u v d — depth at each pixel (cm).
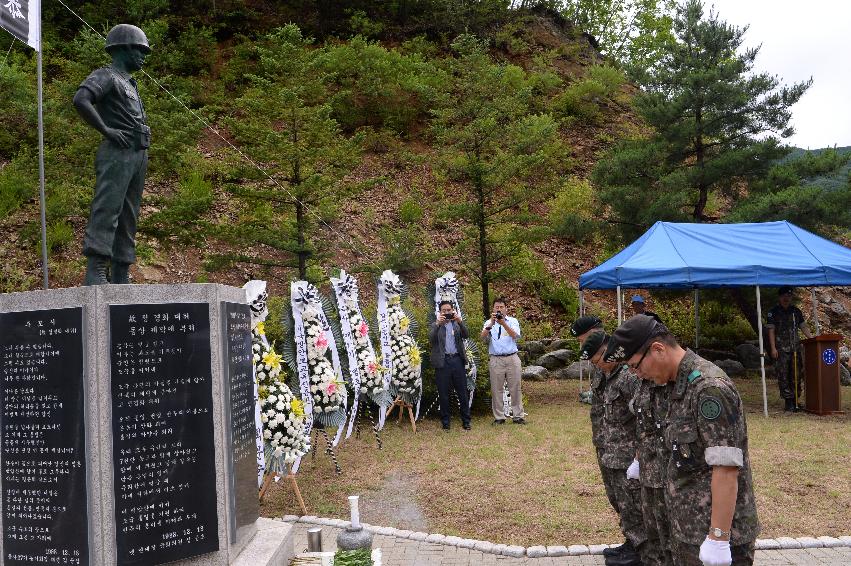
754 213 1473
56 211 1370
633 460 488
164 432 451
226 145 1955
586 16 3725
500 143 1524
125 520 436
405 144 2261
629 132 2558
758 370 1627
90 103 491
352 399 1068
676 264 1120
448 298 1217
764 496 707
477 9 2895
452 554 574
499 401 1130
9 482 457
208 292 476
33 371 451
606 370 507
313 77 1487
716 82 1565
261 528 549
